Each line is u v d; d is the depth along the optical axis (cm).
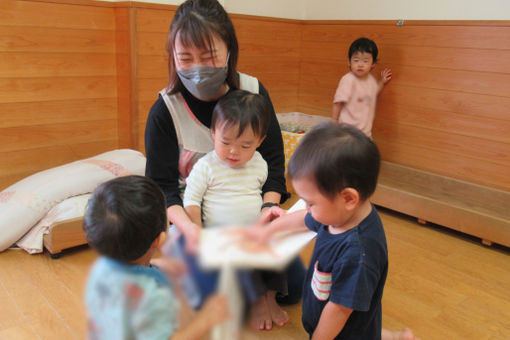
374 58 259
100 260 85
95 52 237
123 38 237
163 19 242
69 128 238
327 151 90
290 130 303
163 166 137
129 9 228
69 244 185
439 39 244
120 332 69
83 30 229
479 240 224
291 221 113
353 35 287
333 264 102
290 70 322
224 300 47
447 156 255
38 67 218
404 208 244
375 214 104
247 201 131
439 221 231
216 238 52
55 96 228
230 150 123
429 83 254
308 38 316
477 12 239
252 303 49
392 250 209
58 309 150
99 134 252
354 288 96
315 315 113
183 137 136
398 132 275
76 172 201
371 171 93
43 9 212
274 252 52
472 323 158
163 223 94
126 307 70
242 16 281
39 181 195
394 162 281
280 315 144
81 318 81
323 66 310
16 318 145
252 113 119
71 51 228
